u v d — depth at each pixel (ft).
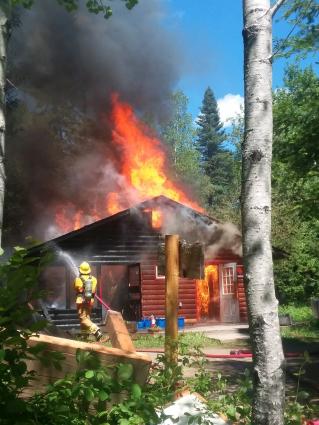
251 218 9.29
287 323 59.21
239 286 65.82
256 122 9.55
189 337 48.34
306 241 76.48
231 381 24.54
